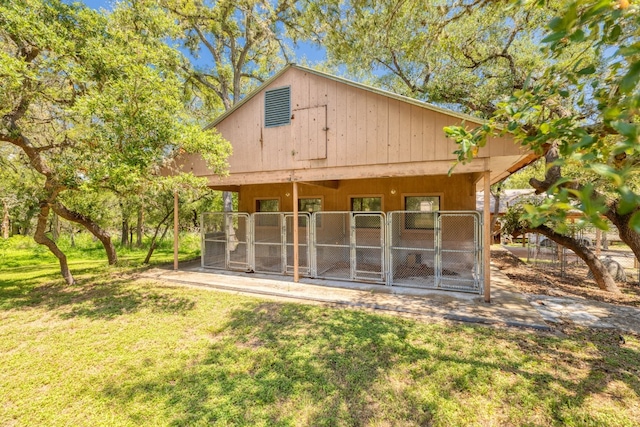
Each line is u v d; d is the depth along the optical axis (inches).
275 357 149.4
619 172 34.1
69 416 112.2
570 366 135.1
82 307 235.0
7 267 448.1
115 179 215.8
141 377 135.3
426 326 182.5
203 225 375.2
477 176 318.7
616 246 761.6
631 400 111.4
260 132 308.8
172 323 198.5
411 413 109.0
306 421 106.6
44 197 285.4
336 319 196.9
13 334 183.9
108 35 269.9
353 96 266.4
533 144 76.8
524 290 268.2
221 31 580.1
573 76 79.3
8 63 197.6
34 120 300.7
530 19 292.0
